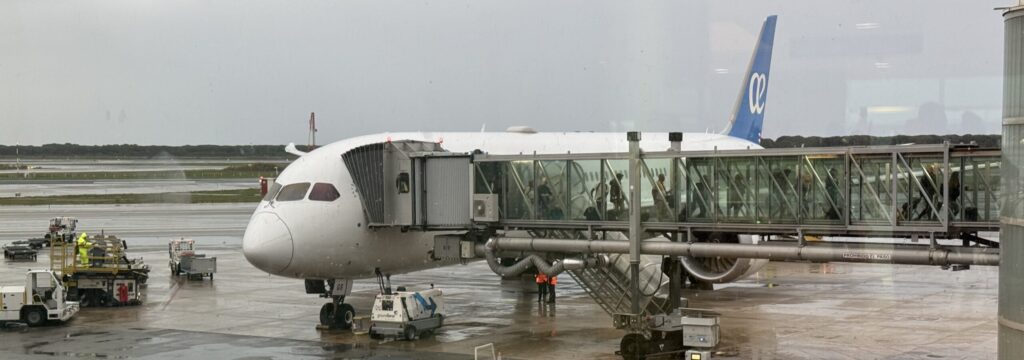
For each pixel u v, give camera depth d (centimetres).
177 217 8256
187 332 2773
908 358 2305
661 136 4078
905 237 2217
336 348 2508
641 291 2678
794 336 2612
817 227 2316
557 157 2650
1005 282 1639
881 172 2231
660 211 2527
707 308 3142
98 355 2417
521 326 2841
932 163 2166
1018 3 1574
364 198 2817
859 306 3170
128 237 6431
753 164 2400
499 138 3388
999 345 1681
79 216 8319
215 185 13100
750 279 3969
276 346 2541
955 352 2372
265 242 2662
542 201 2683
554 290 3328
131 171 16450
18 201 10306
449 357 2377
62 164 19662
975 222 2122
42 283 2930
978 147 2103
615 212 2573
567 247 2628
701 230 2470
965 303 3228
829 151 2291
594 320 2947
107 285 3338
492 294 3575
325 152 2919
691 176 2484
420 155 2783
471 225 2766
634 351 2355
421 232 2994
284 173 2873
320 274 2780
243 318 3041
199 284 3988
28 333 2766
